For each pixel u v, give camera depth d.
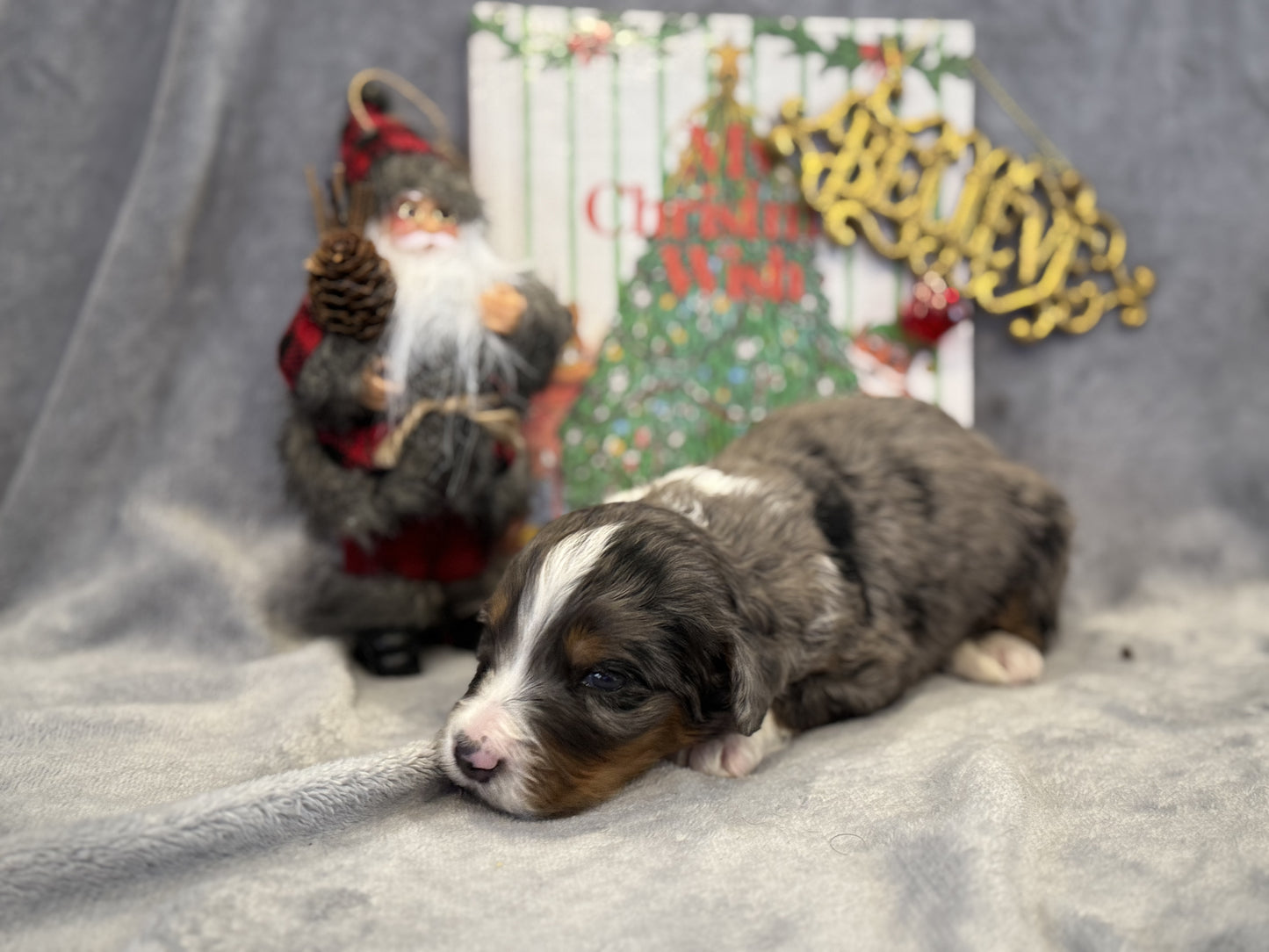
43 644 0.39
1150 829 0.25
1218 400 0.49
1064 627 0.45
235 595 0.40
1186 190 0.49
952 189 0.47
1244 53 0.48
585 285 0.45
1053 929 0.21
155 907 0.22
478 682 0.27
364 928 0.21
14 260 0.43
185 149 0.42
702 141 0.45
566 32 0.44
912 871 0.23
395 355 0.37
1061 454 0.49
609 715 0.26
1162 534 0.49
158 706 0.32
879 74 0.46
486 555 0.40
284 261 0.44
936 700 0.35
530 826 0.26
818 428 0.37
